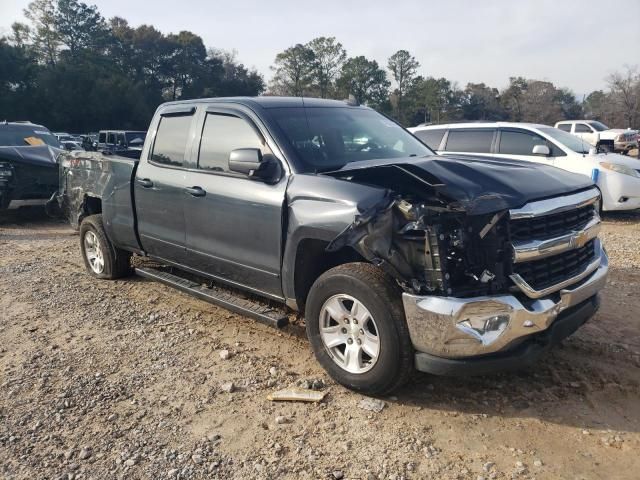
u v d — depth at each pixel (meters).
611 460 3.10
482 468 3.07
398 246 3.44
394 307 3.49
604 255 4.23
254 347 4.70
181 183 5.03
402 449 3.25
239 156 4.23
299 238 3.99
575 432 3.37
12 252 8.41
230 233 4.59
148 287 6.39
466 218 3.38
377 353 3.62
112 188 6.02
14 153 10.77
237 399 3.86
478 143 11.33
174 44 85.94
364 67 86.00
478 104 87.81
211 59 91.94
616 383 3.90
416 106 90.12
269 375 4.20
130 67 83.75
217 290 5.14
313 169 4.21
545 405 3.66
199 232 4.92
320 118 4.81
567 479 2.96
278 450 3.28
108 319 5.42
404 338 3.49
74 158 6.87
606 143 26.81
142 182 5.49
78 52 79.69
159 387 4.05
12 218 11.53
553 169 4.29
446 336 3.32
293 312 5.36
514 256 3.38
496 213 3.33
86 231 6.73
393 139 5.14
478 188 3.53
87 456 3.27
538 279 3.55
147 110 70.69
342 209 3.71
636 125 58.56
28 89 66.69
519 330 3.38
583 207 3.91
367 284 3.56
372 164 4.35
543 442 3.28
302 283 4.20
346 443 3.32
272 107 4.68
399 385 3.66
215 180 4.71
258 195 4.30
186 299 5.95
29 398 3.94
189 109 5.20
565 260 3.75
